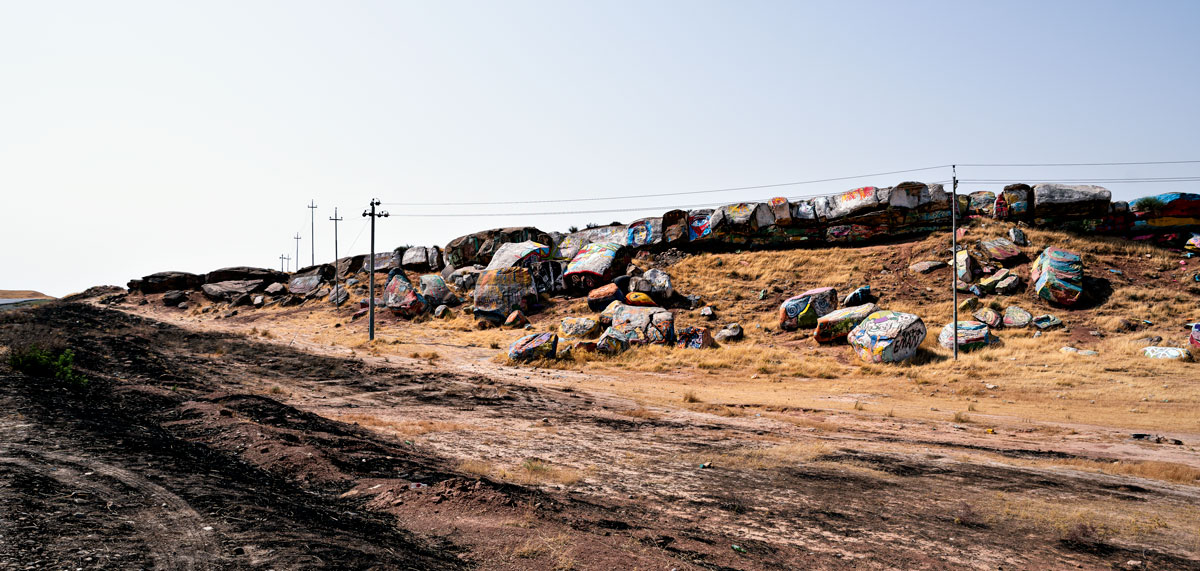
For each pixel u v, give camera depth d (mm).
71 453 9016
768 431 17406
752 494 11070
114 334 32250
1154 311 36250
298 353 31922
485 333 42844
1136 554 8523
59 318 38781
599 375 29469
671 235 55625
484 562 6984
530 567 6875
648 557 7457
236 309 60281
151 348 29094
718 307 44500
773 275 48312
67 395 13625
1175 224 44406
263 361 28438
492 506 8727
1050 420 19766
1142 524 9742
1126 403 22406
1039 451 15188
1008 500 10977
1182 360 28359
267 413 14477
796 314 39000
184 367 24031
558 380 27359
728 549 8195
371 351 35125
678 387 26516
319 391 22203
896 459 14000
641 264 54281
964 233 47125
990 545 8812
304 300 60375
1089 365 28469
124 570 5516
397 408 19656
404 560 6539
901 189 49938
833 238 51719
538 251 51812
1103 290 39375
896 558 8227
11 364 15500
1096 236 46219
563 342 34938
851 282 45125
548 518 8625
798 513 10062
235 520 7098
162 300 66375
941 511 10336
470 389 23500
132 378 19156
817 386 27125
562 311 47062
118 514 6953
